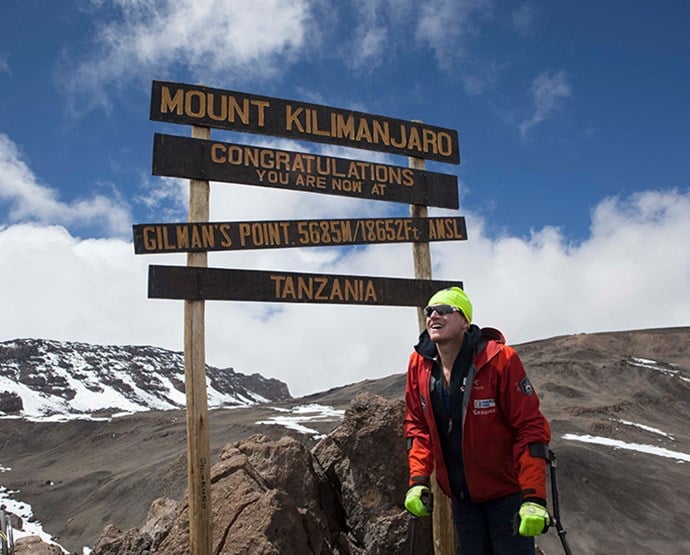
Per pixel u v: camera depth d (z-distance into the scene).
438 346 3.67
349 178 8.15
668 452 107.00
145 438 169.25
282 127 7.87
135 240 6.85
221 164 7.36
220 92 7.56
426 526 7.23
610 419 131.38
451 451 3.64
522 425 3.37
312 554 6.47
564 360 179.38
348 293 7.80
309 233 7.69
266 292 7.30
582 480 87.62
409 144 8.73
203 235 7.11
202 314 6.91
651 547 70.44
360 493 7.54
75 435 191.50
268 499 6.33
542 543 61.03
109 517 97.88
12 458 179.88
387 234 8.22
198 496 6.29
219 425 159.38
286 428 134.88
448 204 8.81
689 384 157.00
